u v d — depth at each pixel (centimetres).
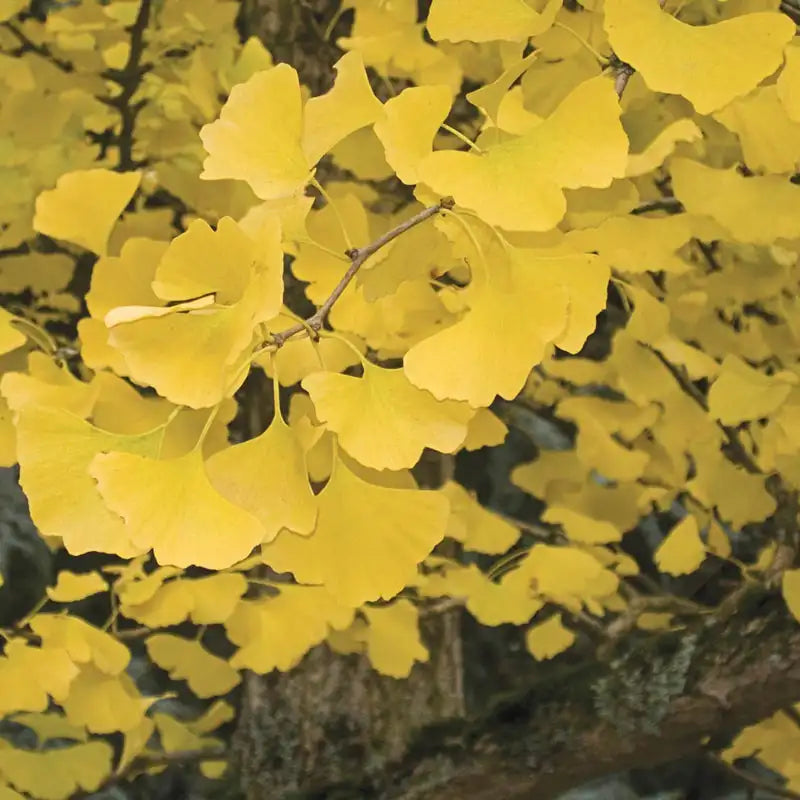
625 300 161
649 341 148
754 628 153
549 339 111
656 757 155
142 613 151
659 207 143
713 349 170
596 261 113
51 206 123
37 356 127
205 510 110
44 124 174
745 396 148
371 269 119
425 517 115
